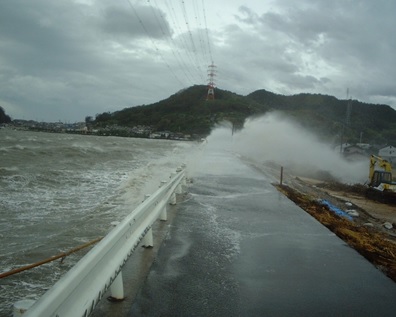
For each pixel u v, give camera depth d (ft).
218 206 29.91
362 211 55.42
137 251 17.37
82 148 120.67
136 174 59.36
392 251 23.26
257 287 14.17
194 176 49.19
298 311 12.41
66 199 37.35
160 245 18.43
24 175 51.85
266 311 12.26
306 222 26.09
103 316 10.96
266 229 23.31
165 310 11.75
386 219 56.44
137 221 15.06
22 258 20.21
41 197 38.01
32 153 89.10
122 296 12.16
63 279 7.88
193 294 13.10
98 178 53.36
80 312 8.27
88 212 31.60
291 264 17.04
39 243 22.98
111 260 11.27
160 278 14.24
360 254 19.38
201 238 20.26
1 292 15.70
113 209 33.01
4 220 28.30
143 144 225.15
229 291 13.62
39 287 16.42
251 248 19.12
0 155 78.69
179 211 26.99
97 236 24.70
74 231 25.76
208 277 14.79
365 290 14.57
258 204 31.91
